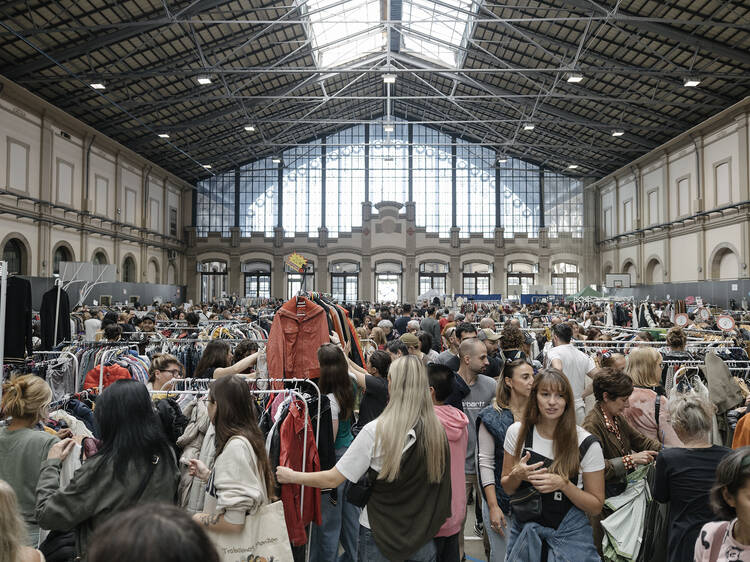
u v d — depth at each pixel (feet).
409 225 119.55
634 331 30.45
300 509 10.45
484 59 79.66
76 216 75.72
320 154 120.88
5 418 10.47
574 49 67.10
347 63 88.84
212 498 8.80
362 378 13.80
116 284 71.61
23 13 51.34
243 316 51.06
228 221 119.96
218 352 15.87
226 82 76.23
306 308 14.80
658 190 92.07
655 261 94.84
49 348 21.06
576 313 62.44
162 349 24.16
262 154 118.83
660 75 63.72
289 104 97.04
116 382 8.28
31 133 65.41
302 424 10.83
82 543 8.00
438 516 8.71
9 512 5.75
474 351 14.20
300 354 14.61
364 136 121.29
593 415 11.03
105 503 7.83
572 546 8.36
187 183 115.75
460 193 120.47
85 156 77.36
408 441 8.54
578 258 117.80
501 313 62.13
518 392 11.12
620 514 10.18
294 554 10.77
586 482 8.68
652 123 85.10
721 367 16.08
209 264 120.06
